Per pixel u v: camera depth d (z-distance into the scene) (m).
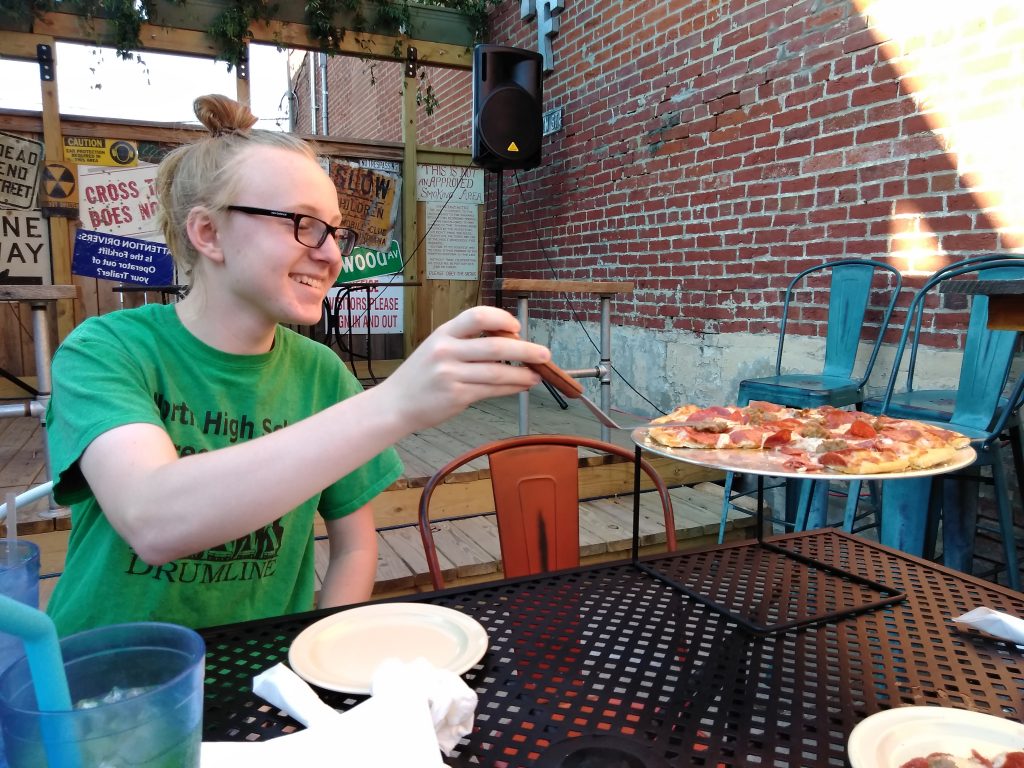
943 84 2.55
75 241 4.44
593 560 2.65
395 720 0.58
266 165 0.99
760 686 0.75
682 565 1.10
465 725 0.64
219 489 0.70
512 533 1.46
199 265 1.07
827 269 3.02
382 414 0.69
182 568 1.04
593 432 3.84
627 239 4.32
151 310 1.10
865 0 2.81
